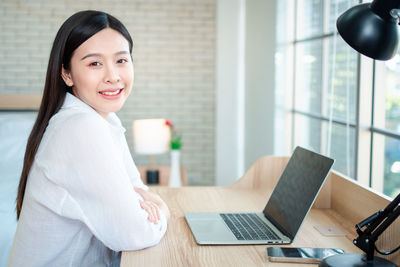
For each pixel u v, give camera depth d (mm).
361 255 1072
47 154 1169
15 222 2154
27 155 1235
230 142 4512
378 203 1260
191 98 4727
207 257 1142
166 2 4613
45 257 1213
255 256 1145
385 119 2055
